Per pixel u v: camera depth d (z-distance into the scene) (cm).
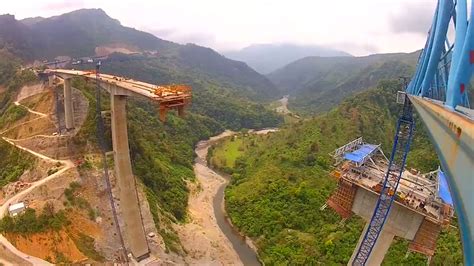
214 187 16450
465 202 2108
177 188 14212
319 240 10900
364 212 6844
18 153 11375
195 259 10650
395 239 9756
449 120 2447
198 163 19612
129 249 9694
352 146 7738
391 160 5978
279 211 12694
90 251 9262
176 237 11088
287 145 17538
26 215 9338
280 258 10575
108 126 11312
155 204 11525
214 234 12325
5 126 12950
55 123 12062
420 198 6166
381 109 18475
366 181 6831
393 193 5919
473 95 3347
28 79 14350
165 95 6662
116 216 9931
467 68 2647
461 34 2858
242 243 12069
